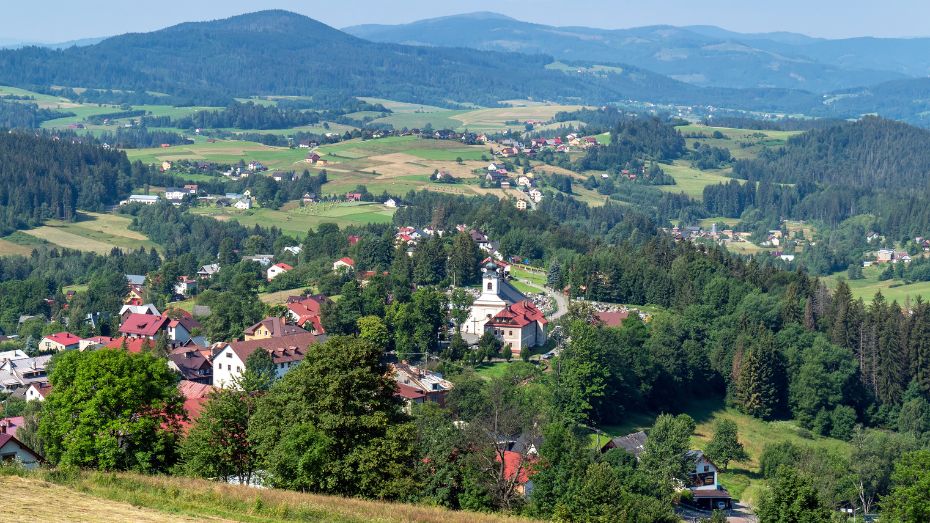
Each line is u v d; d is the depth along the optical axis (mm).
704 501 139625
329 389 87688
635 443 149250
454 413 151875
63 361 94250
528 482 112625
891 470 151250
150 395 93438
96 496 73812
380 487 86125
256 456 91875
